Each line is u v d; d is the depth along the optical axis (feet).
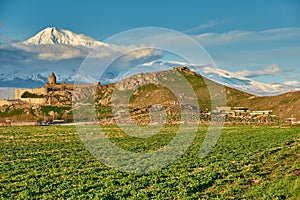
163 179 100.68
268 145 182.60
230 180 100.01
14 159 146.20
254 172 111.86
